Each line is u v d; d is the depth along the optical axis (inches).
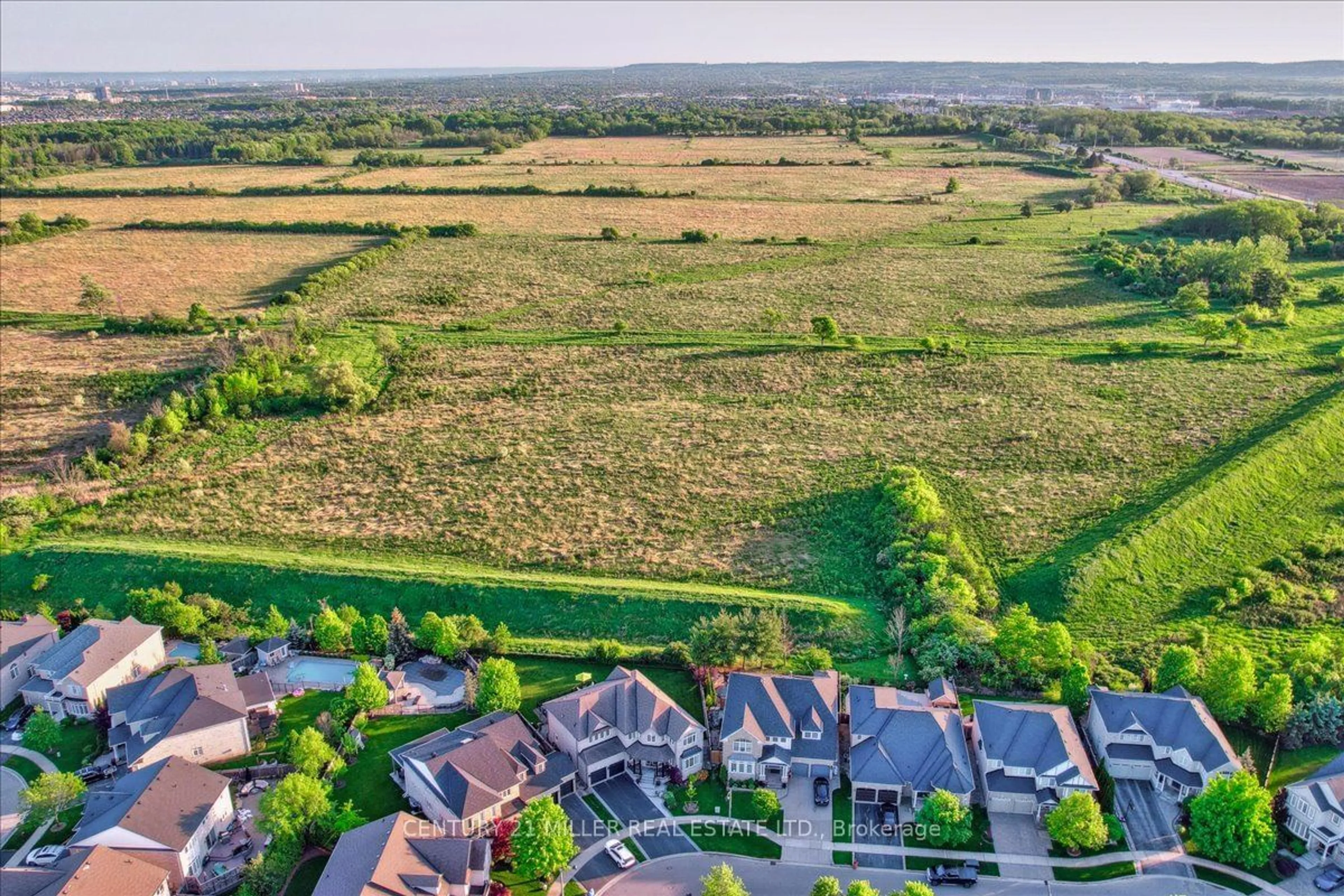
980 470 4758.9
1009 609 3705.7
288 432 5374.0
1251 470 4539.9
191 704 3034.0
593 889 2539.4
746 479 4751.5
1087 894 2513.5
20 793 2755.9
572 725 2928.2
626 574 3996.1
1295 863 2586.1
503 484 4744.1
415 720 3198.8
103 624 3435.0
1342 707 3046.3
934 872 2566.4
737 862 2632.9
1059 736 2810.0
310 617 3759.8
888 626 3567.9
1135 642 3481.8
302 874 2613.2
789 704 3029.0
